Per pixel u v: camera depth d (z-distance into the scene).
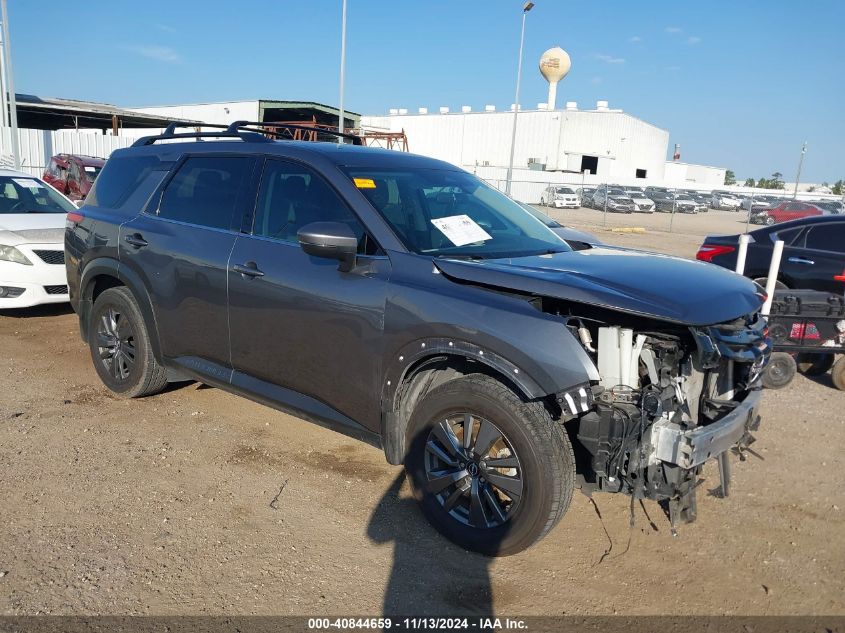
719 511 3.92
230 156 4.50
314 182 3.99
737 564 3.39
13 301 7.31
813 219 8.62
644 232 28.75
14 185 8.51
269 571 3.18
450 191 4.23
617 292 3.04
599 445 3.04
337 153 4.11
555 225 8.55
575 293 3.02
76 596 2.94
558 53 64.44
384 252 3.61
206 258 4.32
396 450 3.59
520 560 3.37
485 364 3.20
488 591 3.11
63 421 4.81
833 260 8.18
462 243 3.76
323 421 3.90
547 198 42.19
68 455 4.28
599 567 3.33
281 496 3.88
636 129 65.12
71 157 19.92
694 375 3.40
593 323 3.18
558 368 2.94
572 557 3.41
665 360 3.25
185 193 4.70
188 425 4.83
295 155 4.13
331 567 3.24
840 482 4.34
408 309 3.38
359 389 3.65
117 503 3.73
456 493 3.39
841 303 6.09
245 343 4.18
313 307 3.76
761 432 5.20
